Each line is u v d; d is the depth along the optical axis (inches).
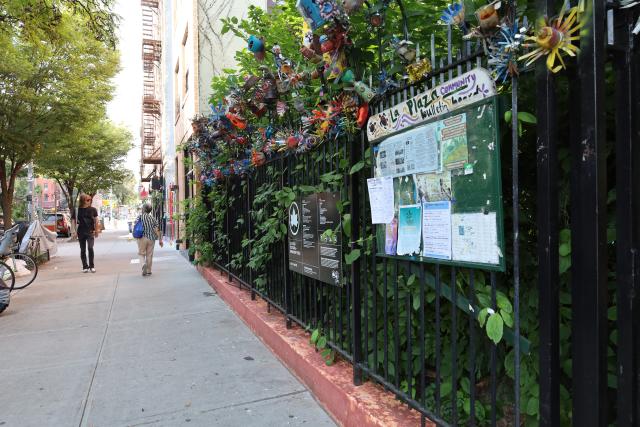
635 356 61.2
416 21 114.7
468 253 81.1
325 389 128.2
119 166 1299.2
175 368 162.7
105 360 173.3
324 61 124.6
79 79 516.1
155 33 1005.8
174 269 420.2
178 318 234.1
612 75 72.8
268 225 186.2
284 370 158.2
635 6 59.4
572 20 61.0
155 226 390.0
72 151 746.8
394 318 114.4
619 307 62.8
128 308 261.3
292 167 176.1
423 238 93.1
